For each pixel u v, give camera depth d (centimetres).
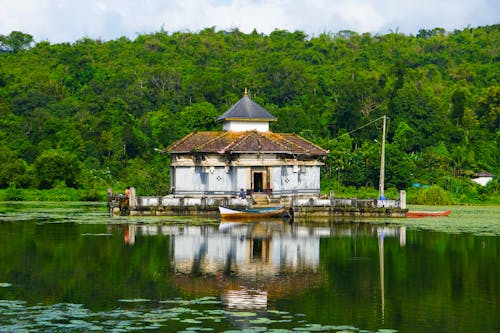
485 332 2548
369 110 14862
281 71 17088
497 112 15112
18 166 11625
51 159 11581
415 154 12800
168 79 17425
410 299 3056
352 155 11731
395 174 11306
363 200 6950
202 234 5262
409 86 15462
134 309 2805
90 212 7756
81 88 17688
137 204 6912
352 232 5488
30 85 16862
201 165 7338
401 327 2602
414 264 3956
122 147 13462
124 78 17362
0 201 10719
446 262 4031
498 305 2953
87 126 14238
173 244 4688
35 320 2623
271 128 13525
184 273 3612
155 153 13562
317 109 14950
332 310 2836
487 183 11569
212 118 12862
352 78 17400
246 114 7844
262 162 7231
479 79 18950
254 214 6444
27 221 6431
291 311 2806
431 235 5322
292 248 4538
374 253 4356
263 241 4878
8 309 2800
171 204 6894
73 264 3875
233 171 7269
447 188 11194
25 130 14338
